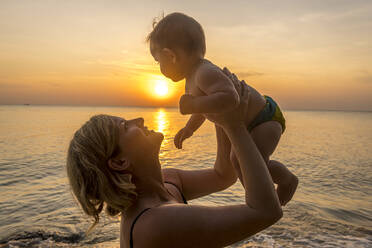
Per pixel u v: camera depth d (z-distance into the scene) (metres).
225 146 1.61
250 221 1.08
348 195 8.35
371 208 6.92
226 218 1.08
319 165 13.80
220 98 1.17
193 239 1.05
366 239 4.34
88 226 4.93
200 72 1.37
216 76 1.28
